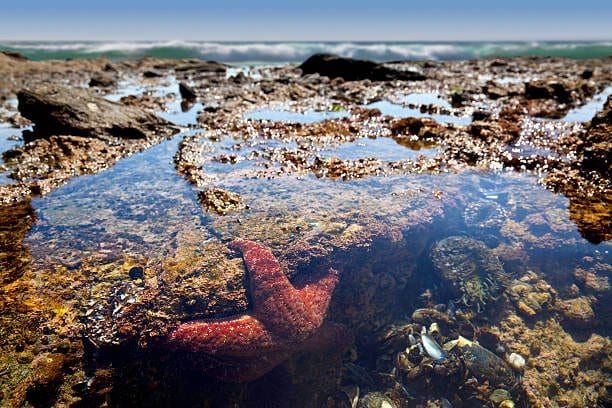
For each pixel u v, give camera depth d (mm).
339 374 500
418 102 1427
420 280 606
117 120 981
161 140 977
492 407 477
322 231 580
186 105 1400
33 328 425
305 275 525
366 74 2061
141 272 506
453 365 509
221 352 407
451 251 614
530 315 546
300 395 472
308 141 954
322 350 492
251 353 409
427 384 500
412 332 545
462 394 492
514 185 734
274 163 817
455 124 1046
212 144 934
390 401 482
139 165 817
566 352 510
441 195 686
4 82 1848
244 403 444
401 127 1030
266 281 458
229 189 706
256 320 426
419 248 619
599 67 2412
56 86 1017
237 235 572
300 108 1319
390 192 694
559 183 718
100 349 424
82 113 963
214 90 1706
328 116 1214
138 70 2547
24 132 986
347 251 559
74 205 653
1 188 689
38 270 500
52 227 589
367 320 555
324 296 483
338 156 854
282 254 541
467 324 553
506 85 1712
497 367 501
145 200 668
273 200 665
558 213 646
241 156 855
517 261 601
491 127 965
